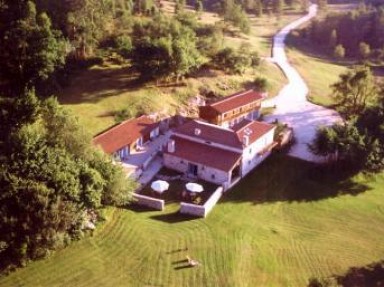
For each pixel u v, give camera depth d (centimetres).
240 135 6944
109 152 6675
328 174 7306
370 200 6831
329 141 7200
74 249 4884
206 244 5278
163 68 8669
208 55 10706
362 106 9525
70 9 8850
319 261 5322
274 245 5509
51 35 7762
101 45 9694
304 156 7794
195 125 7181
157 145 7538
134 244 5088
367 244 5769
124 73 9069
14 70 7775
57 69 8244
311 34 16762
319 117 9500
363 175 7394
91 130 7244
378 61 15250
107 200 5416
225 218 5888
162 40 8812
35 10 8419
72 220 4881
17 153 4994
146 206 5838
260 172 7206
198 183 6588
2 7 8344
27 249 4662
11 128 5803
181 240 5281
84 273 4619
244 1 18625
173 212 5822
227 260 5062
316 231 5938
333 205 6588
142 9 12412
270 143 7719
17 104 6062
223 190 6506
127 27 10394
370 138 7294
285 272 5056
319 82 11819
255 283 4809
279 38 15650
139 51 8738
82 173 5053
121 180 5466
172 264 4884
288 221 6088
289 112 9688
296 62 13100
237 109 8612
